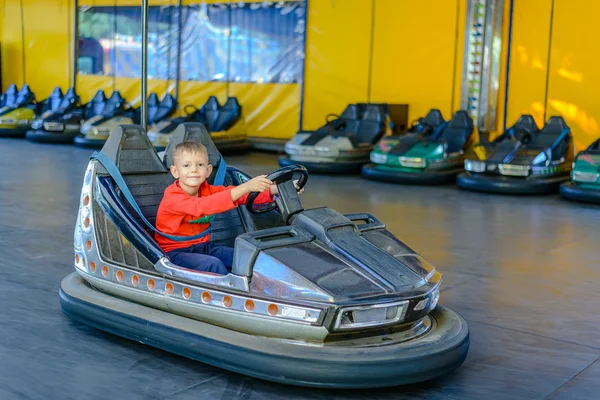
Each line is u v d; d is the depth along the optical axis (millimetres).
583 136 7180
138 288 2232
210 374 2045
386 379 1879
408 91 8188
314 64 8859
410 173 6555
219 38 9609
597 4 6941
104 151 2400
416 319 2029
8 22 11766
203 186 2369
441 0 7812
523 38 7355
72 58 11156
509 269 3465
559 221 4855
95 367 2074
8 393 1887
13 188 5562
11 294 2770
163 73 10203
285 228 2119
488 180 6109
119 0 10508
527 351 2348
